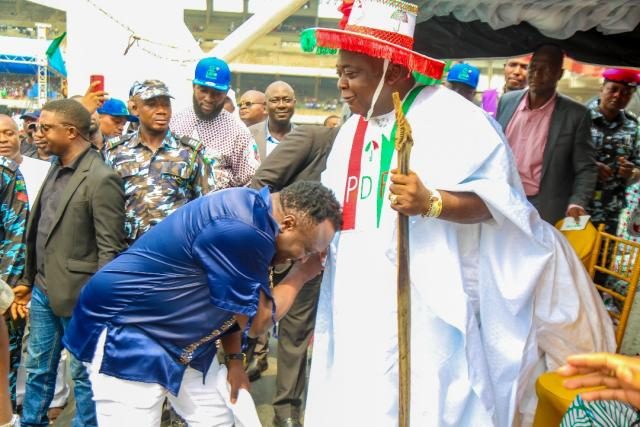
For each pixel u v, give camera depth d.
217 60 4.27
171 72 8.16
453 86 4.83
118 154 3.52
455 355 2.55
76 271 3.22
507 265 2.58
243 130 4.42
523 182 4.18
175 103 8.12
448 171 2.43
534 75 4.05
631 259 3.22
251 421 2.53
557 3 3.33
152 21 8.06
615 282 3.81
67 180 3.34
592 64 4.38
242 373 2.59
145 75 8.12
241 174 4.39
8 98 18.53
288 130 5.32
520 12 3.47
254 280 2.22
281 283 2.60
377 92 2.49
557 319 2.71
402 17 2.46
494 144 2.46
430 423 2.53
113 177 3.23
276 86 5.18
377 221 2.58
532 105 4.16
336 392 2.68
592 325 2.78
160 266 2.29
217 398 2.56
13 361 3.44
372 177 2.61
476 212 2.39
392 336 2.58
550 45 4.04
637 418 2.05
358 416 2.60
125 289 2.32
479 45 4.48
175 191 3.48
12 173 3.43
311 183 2.32
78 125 3.29
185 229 2.25
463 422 2.58
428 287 2.51
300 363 3.73
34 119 5.97
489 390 2.55
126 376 2.34
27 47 14.56
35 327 3.39
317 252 2.35
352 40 2.37
